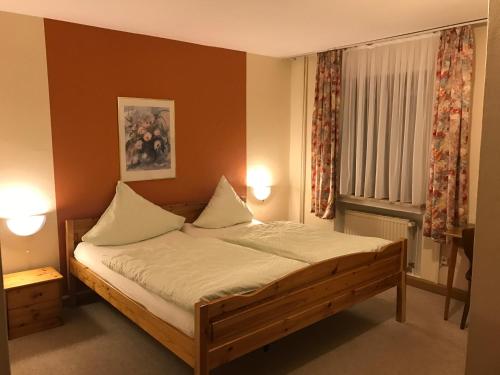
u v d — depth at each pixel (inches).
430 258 161.6
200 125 177.5
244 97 191.3
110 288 120.3
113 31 149.6
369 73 173.5
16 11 128.0
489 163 32.3
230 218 170.7
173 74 166.7
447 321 136.7
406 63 160.7
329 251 126.0
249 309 92.9
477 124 144.5
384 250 128.5
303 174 207.8
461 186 146.3
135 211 147.7
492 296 33.1
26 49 132.8
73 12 128.6
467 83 141.8
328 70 184.7
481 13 128.4
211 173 183.6
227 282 97.1
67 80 141.8
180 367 108.6
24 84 133.5
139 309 106.5
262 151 201.6
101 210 153.9
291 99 209.9
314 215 205.6
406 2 117.4
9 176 133.3
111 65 150.7
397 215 176.7
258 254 124.0
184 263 114.1
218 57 179.6
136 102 157.8
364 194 178.5
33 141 136.9
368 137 174.6
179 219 158.2
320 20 135.6
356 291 120.5
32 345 119.9
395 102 164.1
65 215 145.9
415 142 158.4
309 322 107.7
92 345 120.0
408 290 163.5
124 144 156.6
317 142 191.3
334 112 183.3
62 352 116.2
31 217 132.7
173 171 170.9
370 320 137.6
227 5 119.9
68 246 144.5
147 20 136.7
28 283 125.1
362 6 121.0
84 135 147.4
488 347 33.7
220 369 107.8
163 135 166.6
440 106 148.1
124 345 120.0
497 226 32.3
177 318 93.1
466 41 140.8
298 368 108.7
